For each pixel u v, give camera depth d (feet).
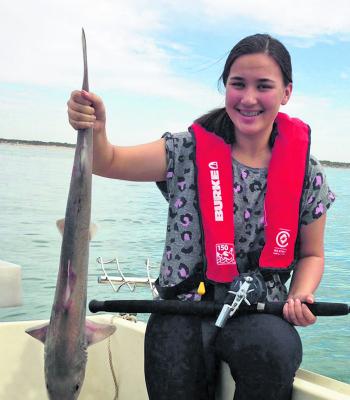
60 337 5.91
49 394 6.01
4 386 9.73
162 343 7.26
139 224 52.13
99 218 53.88
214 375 7.43
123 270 32.89
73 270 5.97
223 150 7.71
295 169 7.63
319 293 31.86
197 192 7.62
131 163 7.54
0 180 83.15
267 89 7.41
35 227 51.72
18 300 11.75
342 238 47.73
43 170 89.97
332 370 21.80
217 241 7.41
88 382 10.29
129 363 9.68
